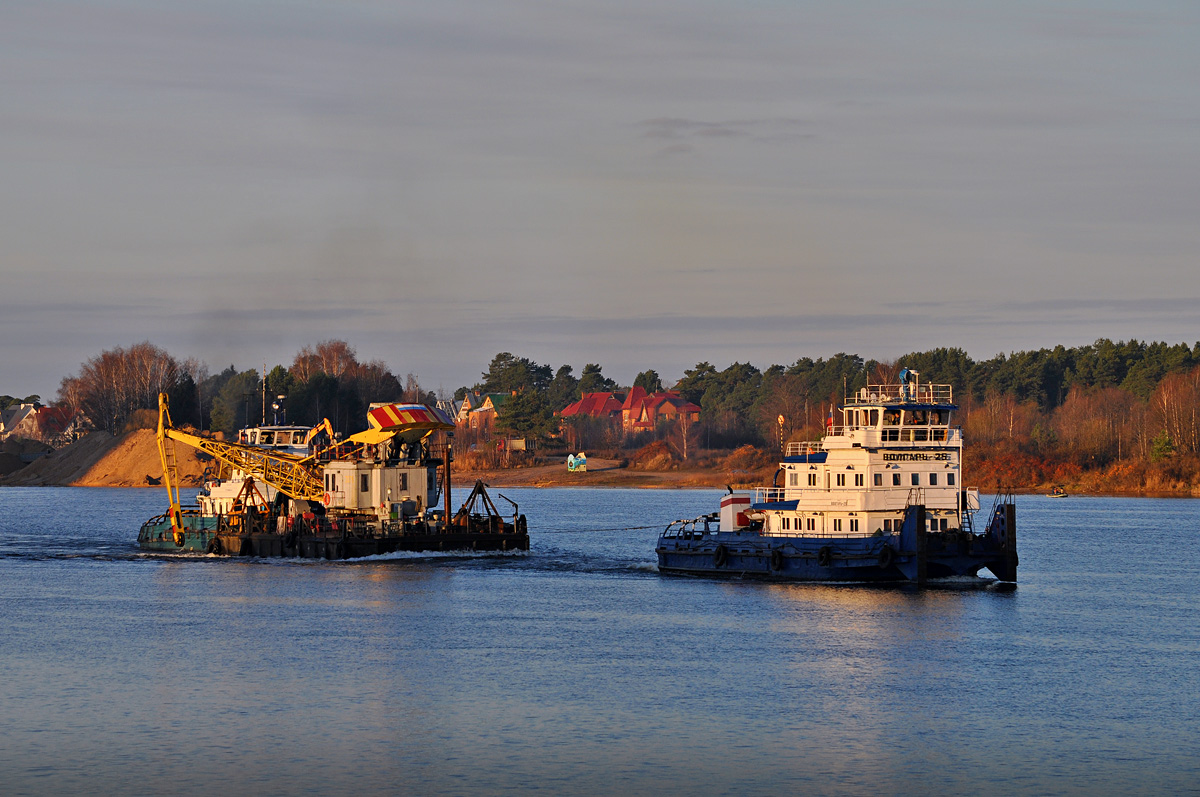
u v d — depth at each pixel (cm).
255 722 12112
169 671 14125
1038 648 15075
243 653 15025
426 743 11438
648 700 12775
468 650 15088
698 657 14612
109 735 11731
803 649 15012
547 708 12531
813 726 11931
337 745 11406
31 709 12594
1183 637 15762
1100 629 16275
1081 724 12000
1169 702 12719
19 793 10238
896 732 11738
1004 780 10519
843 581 19250
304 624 16838
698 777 10550
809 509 19400
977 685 13362
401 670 14088
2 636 16138
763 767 10788
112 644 15588
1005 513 19112
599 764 10875
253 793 10238
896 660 14450
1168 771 10725
